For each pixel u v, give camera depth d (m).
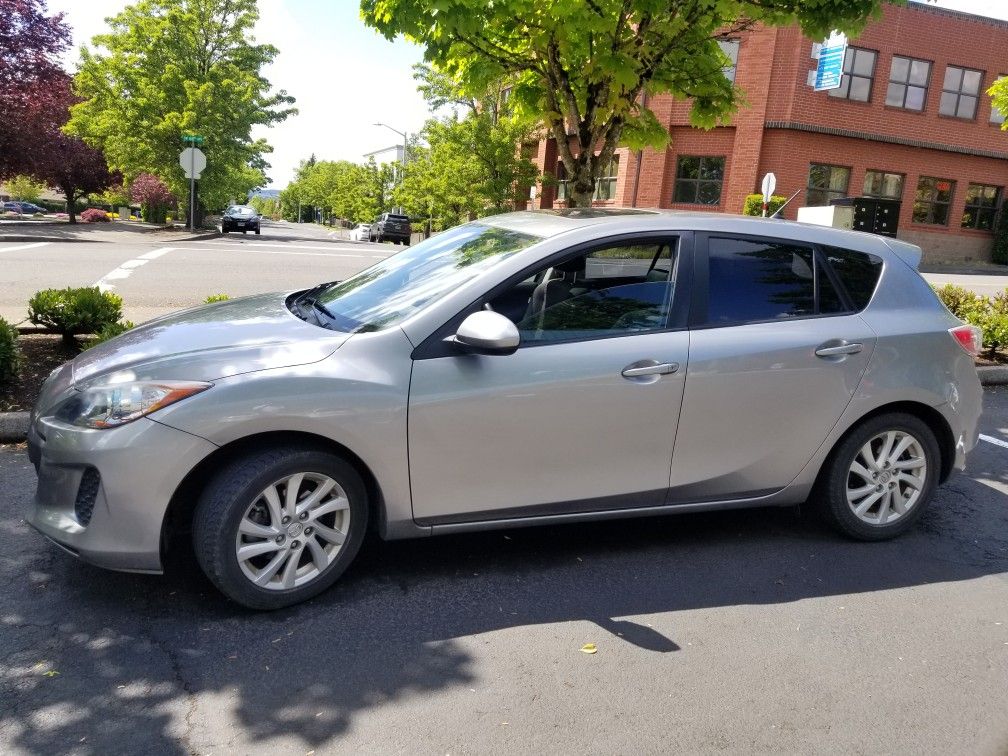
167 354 3.29
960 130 27.75
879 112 26.53
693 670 3.00
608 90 6.79
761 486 3.96
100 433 3.02
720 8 5.97
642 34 6.47
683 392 3.66
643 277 3.72
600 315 3.62
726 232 3.90
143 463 2.98
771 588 3.67
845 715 2.76
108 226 33.38
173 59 32.47
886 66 26.34
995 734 2.69
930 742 2.64
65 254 15.48
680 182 26.75
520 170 29.89
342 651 3.02
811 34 6.50
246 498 3.10
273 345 3.32
